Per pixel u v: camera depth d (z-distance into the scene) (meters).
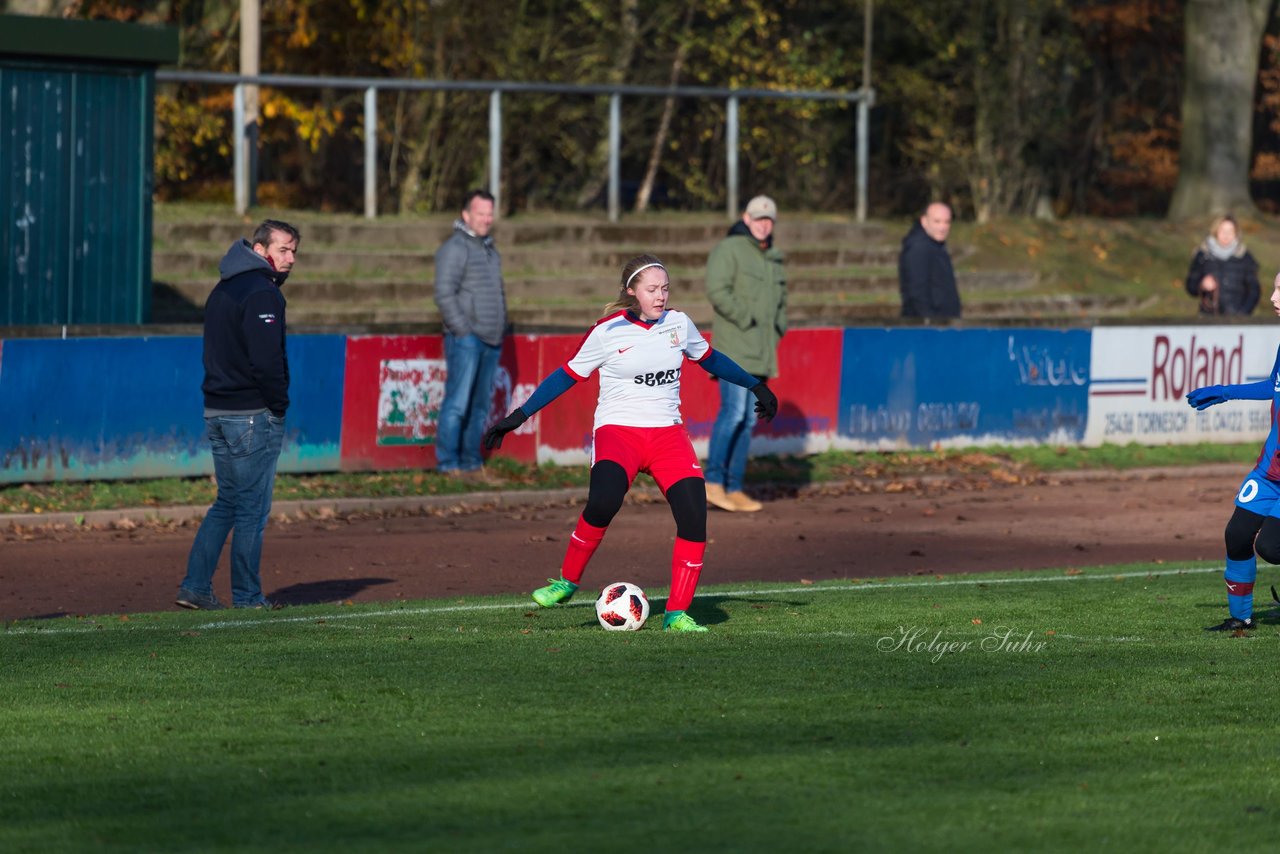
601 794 19.42
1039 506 56.16
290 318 71.56
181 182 113.31
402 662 27.72
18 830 18.17
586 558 33.00
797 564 44.22
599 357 30.72
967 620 32.84
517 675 26.47
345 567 42.62
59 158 59.69
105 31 59.44
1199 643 30.14
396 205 106.44
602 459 31.44
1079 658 28.41
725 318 52.81
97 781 20.19
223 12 107.88
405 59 104.00
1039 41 133.50
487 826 18.19
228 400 35.78
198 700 24.72
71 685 25.97
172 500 50.69
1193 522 53.12
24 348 50.19
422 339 56.78
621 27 112.62
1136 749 21.78
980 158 134.38
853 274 89.75
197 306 73.94
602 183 117.38
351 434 55.66
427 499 53.28
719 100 119.94
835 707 24.16
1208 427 70.50
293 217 85.00
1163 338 69.19
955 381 65.25
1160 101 159.88
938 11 133.25
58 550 44.28
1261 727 23.09
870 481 59.78
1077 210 160.62
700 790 19.61
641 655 28.38
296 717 23.53
